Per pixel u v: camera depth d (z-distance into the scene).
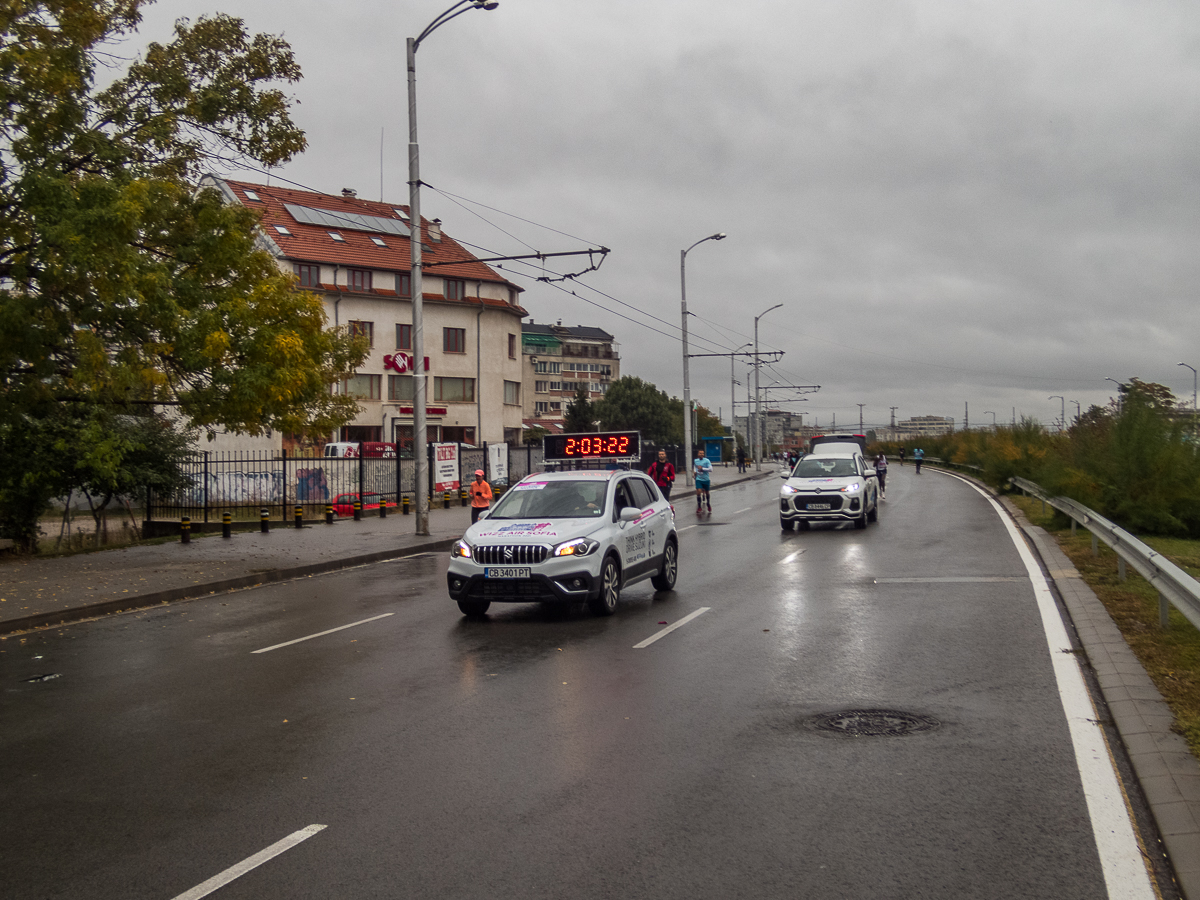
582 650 9.21
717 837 4.54
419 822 4.83
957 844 4.40
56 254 14.53
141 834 4.78
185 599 13.90
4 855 4.55
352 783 5.46
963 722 6.38
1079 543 16.38
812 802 4.97
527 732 6.42
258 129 18.41
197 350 16.05
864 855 4.30
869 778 5.32
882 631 9.62
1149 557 9.02
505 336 57.53
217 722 6.94
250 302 17.00
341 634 10.52
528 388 122.50
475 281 55.94
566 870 4.21
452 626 10.84
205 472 27.23
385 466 34.44
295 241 50.81
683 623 10.53
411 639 10.09
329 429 20.09
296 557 18.17
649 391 103.62
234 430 17.75
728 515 27.89
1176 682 6.95
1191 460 17.72
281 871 4.28
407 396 53.38
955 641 9.02
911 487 40.22
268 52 18.42
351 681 8.15
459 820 4.84
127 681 8.48
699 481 29.61
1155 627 8.96
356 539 21.73
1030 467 29.36
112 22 17.19
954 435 71.12
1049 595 11.52
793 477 23.09
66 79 14.89
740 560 16.47
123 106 17.34
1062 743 5.86
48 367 15.89
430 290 54.16
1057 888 3.95
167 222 17.09
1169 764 5.25
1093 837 4.46
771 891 3.96
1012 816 4.73
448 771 5.63
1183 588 7.53
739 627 10.16
